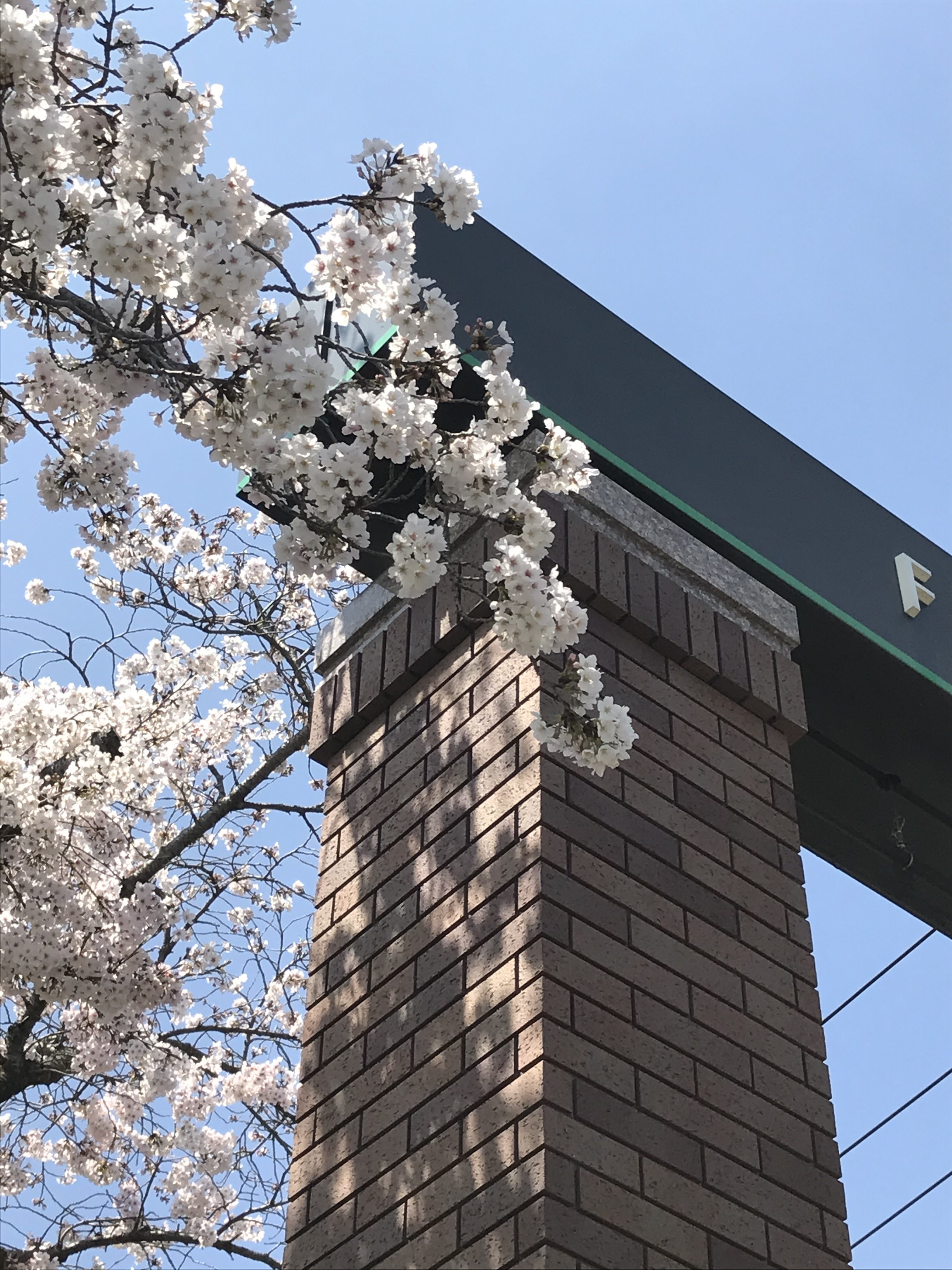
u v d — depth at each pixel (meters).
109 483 4.73
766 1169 3.40
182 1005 5.83
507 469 4.22
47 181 3.31
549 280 4.71
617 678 3.97
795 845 4.13
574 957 3.35
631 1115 3.21
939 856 5.82
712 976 3.62
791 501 4.96
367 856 4.13
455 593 4.27
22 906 5.38
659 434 4.66
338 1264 3.39
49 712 5.63
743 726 4.26
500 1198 3.05
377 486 4.34
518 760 3.71
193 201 3.12
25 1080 6.32
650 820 3.77
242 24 3.62
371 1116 3.57
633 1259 3.00
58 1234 7.15
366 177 3.46
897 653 4.93
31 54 3.06
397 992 3.72
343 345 4.41
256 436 3.19
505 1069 3.22
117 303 3.78
